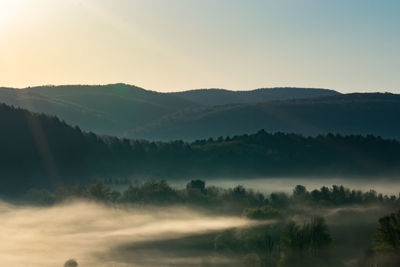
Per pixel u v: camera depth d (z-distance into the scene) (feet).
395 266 324.39
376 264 334.44
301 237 376.48
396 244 338.75
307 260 368.27
